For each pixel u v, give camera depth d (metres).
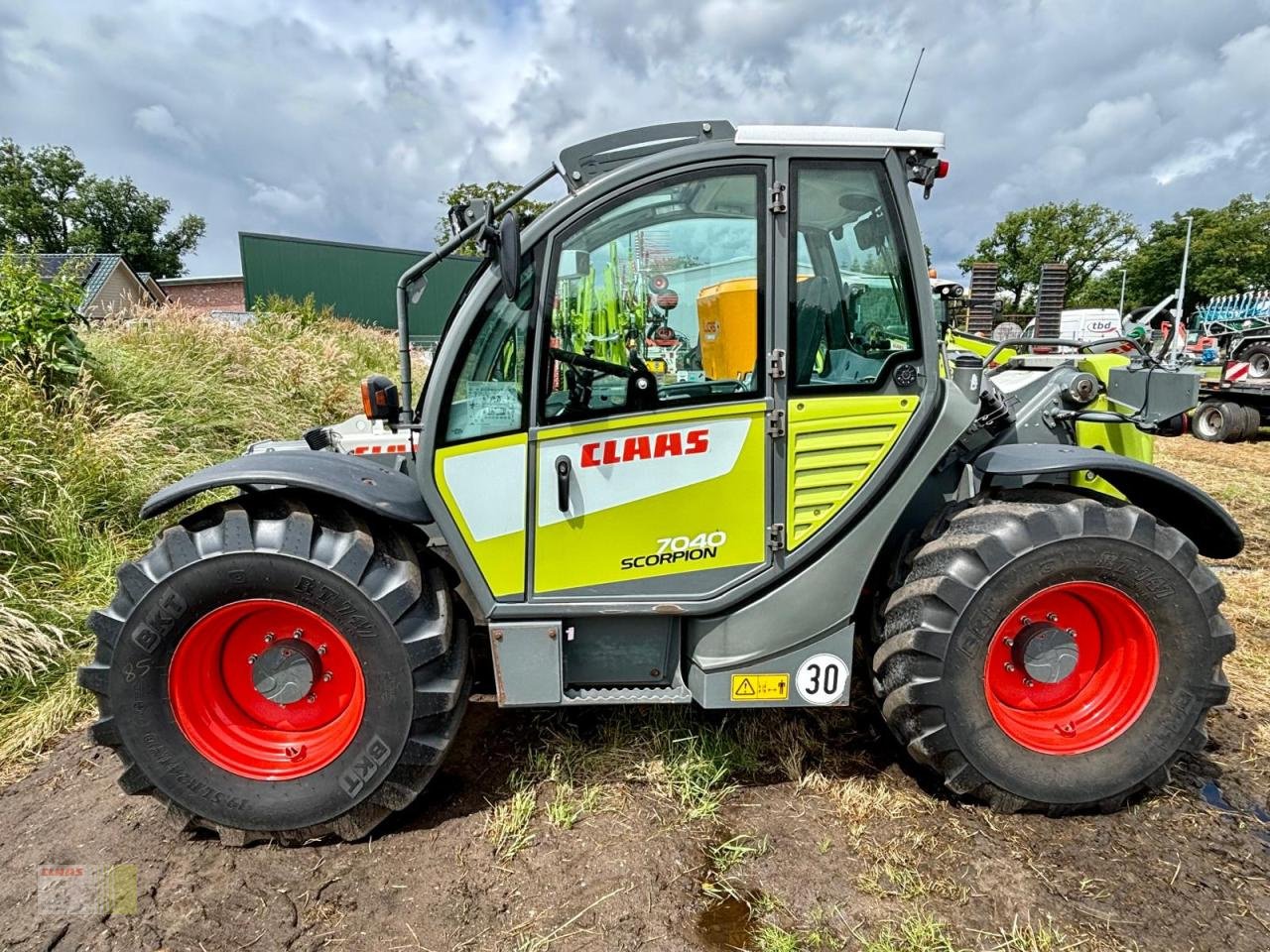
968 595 2.11
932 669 2.14
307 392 7.05
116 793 2.43
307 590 2.05
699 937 1.82
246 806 2.10
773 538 2.17
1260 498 6.39
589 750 2.53
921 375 2.17
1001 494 2.33
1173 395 2.83
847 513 2.18
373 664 2.08
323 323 11.05
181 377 5.77
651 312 2.12
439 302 19.44
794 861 2.06
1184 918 1.87
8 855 2.14
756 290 2.11
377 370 9.61
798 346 2.15
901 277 2.15
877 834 2.17
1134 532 2.13
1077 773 2.20
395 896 1.97
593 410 2.12
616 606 2.19
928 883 1.98
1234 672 3.13
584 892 1.96
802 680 2.27
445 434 2.11
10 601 3.22
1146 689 2.24
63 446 4.16
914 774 2.44
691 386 2.15
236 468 2.12
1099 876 2.01
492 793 2.37
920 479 2.22
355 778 2.10
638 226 2.10
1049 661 2.22
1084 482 2.77
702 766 2.39
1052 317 5.54
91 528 3.90
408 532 2.26
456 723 2.21
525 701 2.23
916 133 2.10
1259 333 12.23
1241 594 4.02
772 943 1.78
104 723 2.07
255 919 1.89
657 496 2.15
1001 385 3.29
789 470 2.16
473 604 2.41
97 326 6.55
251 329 8.43
